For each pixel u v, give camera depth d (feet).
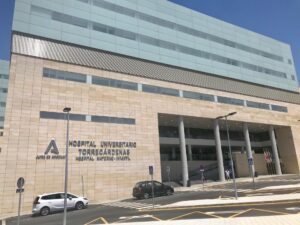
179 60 155.84
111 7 139.54
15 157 96.02
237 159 178.19
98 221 55.26
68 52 119.14
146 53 143.74
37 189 96.78
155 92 139.85
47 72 111.45
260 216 47.03
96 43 128.47
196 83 158.40
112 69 128.88
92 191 107.45
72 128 110.01
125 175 117.19
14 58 106.11
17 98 102.32
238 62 185.68
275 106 196.34
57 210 78.33
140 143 125.90
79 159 107.96
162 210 65.00
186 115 148.36
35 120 103.24
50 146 103.30
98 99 120.26
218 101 165.07
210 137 192.24
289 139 201.26
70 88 114.62
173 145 174.29
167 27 157.79
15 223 63.46
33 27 114.11
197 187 133.90
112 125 120.37
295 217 43.45
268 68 203.10
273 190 94.27
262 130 212.64
